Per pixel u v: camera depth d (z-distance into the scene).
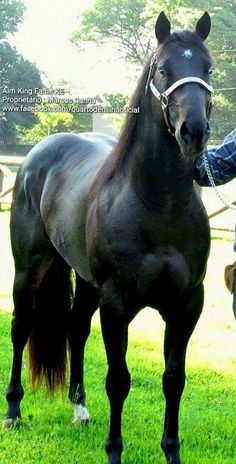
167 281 3.28
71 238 3.85
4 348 5.78
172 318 3.43
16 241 4.48
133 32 30.39
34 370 4.41
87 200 3.66
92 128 24.62
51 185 4.25
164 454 3.61
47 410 4.45
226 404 4.66
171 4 25.59
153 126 3.20
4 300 7.61
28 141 30.75
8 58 30.94
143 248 3.24
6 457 3.71
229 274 3.47
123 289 3.33
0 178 14.98
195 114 2.88
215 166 3.31
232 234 11.42
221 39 25.44
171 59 3.07
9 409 4.29
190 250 3.28
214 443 3.96
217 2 26.30
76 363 4.37
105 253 3.36
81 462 3.65
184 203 3.21
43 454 3.75
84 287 4.30
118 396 3.42
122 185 3.35
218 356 5.71
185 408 4.51
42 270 4.36
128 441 3.92
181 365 3.44
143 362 5.45
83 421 4.22
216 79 23.72
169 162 3.16
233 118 23.73
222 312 7.10
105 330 3.41
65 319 4.37
